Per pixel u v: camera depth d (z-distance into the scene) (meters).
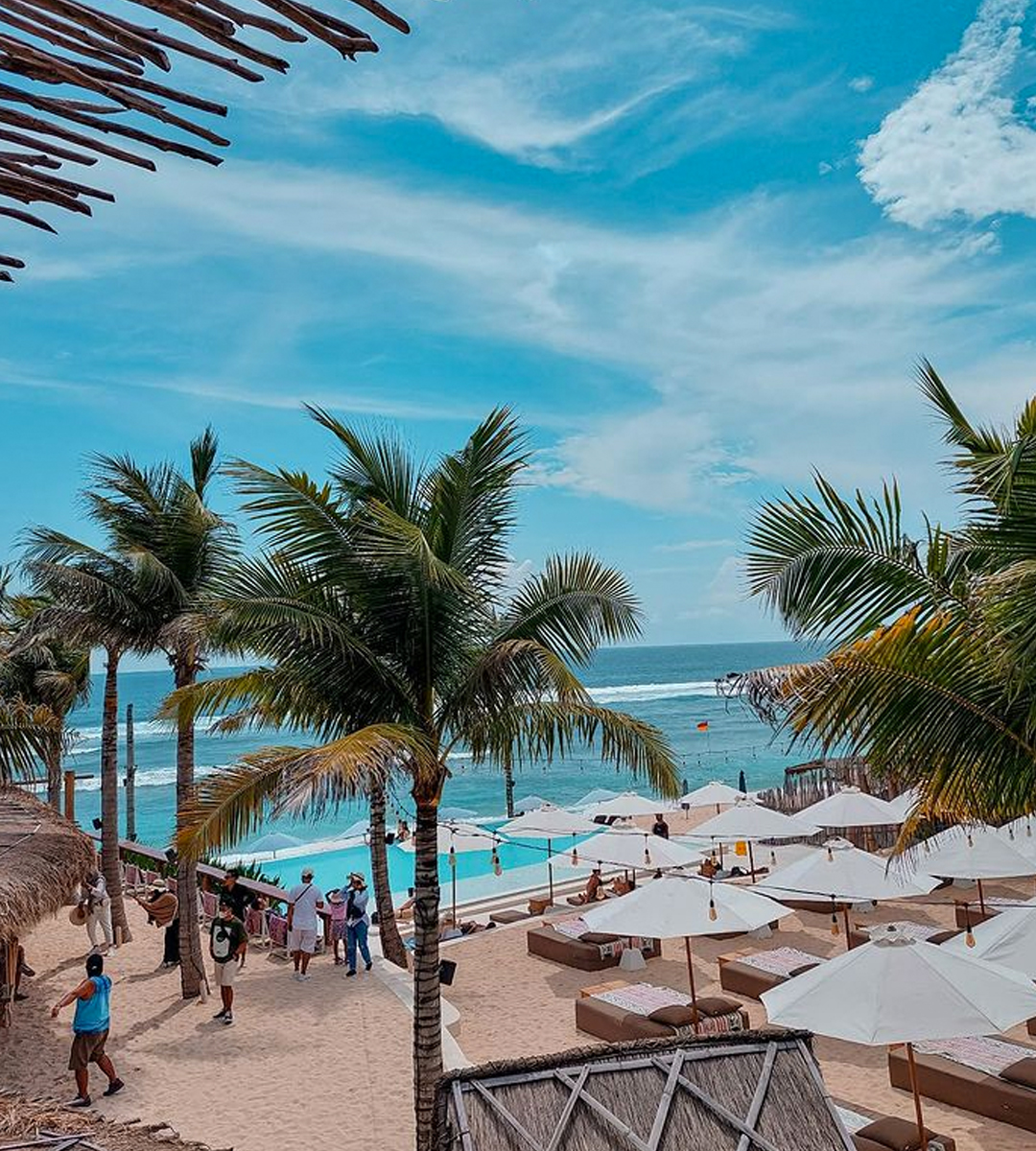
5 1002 13.42
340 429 10.72
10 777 15.77
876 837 23.95
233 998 14.74
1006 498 5.64
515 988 16.38
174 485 15.67
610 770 58.28
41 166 1.56
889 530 7.77
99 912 17.12
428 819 10.20
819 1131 6.08
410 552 9.30
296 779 8.11
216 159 1.61
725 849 26.77
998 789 7.30
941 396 8.73
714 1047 6.57
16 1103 5.98
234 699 10.51
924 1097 11.02
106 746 18.22
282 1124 10.42
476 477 10.66
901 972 9.02
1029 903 11.62
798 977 9.77
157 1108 10.85
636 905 13.55
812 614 7.81
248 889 18.89
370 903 25.28
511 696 10.05
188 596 15.08
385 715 10.30
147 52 1.45
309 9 1.39
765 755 59.34
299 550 10.32
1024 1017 8.59
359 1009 14.18
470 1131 5.93
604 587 10.41
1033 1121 9.95
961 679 7.16
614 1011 13.68
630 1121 5.99
